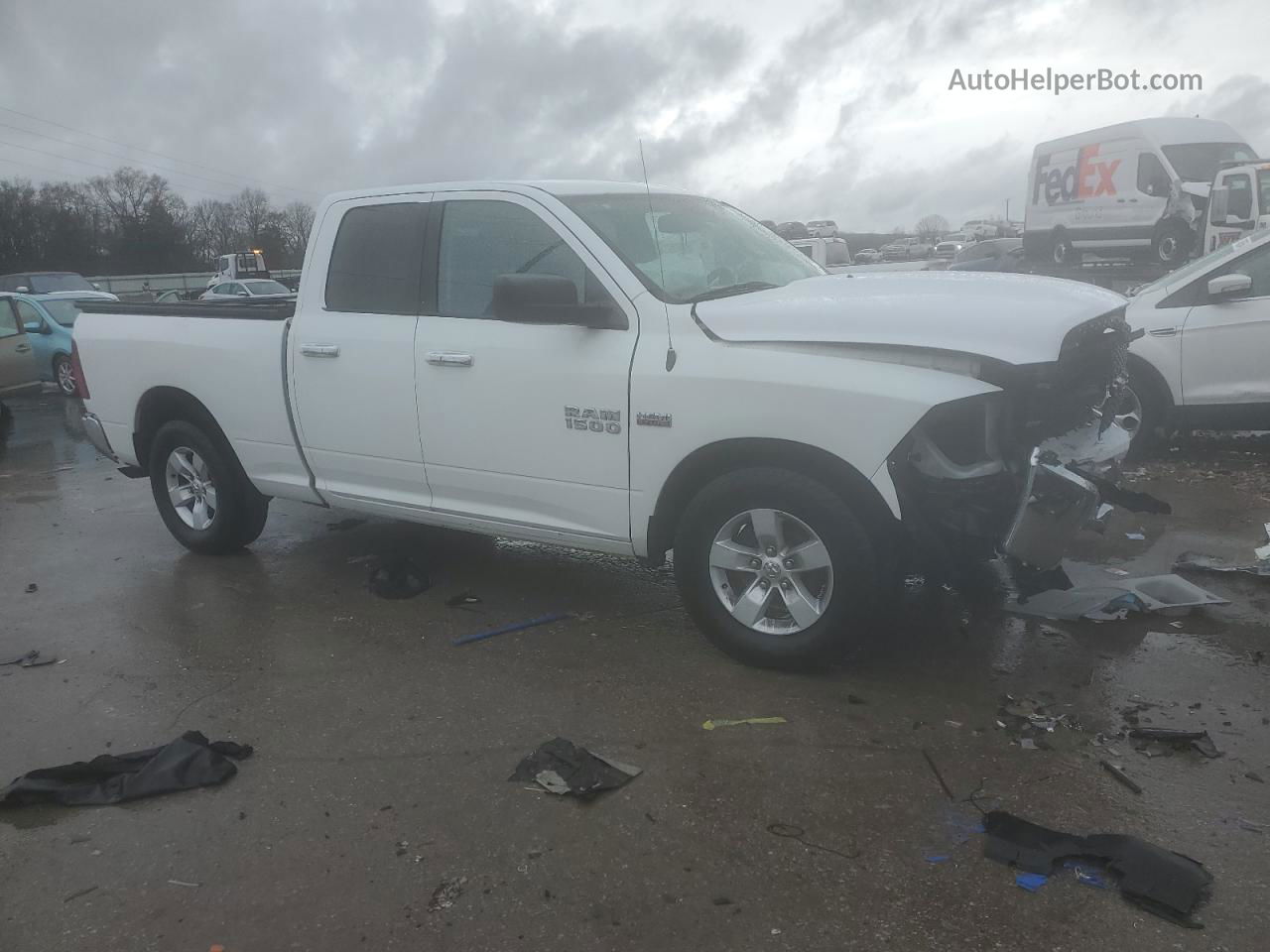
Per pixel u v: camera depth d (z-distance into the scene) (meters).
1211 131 18.44
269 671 4.38
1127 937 2.53
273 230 83.06
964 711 3.72
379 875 2.92
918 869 2.84
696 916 2.69
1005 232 50.00
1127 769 3.28
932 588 4.93
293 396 5.20
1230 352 7.03
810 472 3.79
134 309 6.06
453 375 4.56
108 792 3.39
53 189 75.25
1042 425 3.81
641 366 4.03
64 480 8.87
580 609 4.95
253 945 2.66
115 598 5.44
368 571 5.68
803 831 3.04
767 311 3.88
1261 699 3.70
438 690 4.11
